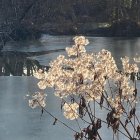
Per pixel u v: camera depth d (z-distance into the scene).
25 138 7.20
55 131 7.49
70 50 3.30
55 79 3.25
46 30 31.86
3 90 11.13
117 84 3.35
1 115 8.62
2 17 29.83
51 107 9.05
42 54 22.89
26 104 9.49
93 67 3.28
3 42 27.16
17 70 18.42
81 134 3.22
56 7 32.22
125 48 24.05
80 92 3.25
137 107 8.34
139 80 11.47
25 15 30.72
